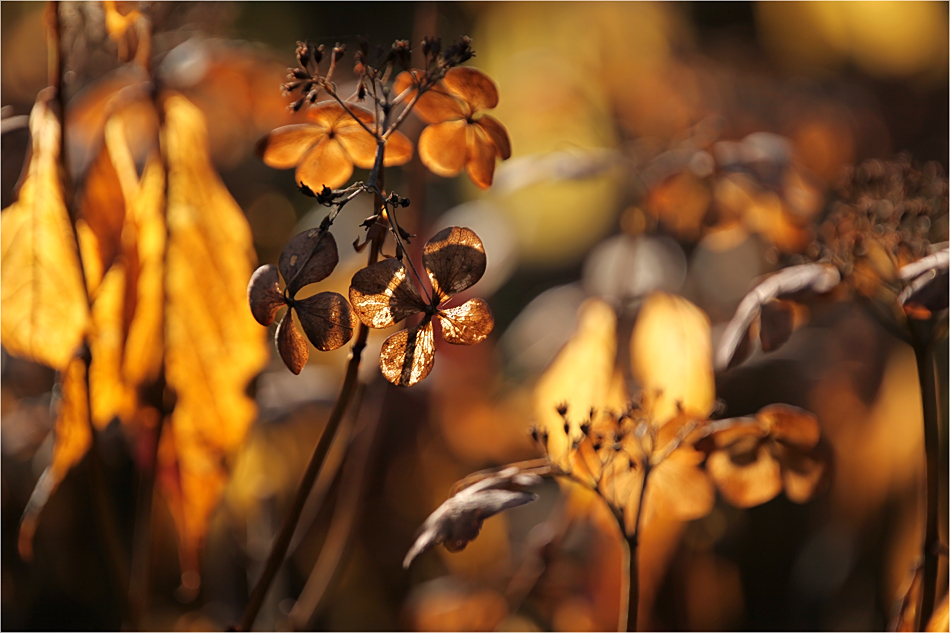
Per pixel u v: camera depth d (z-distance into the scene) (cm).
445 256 73
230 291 83
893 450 113
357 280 73
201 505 83
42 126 81
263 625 98
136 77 88
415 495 116
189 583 83
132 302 82
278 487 99
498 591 106
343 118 77
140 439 83
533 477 80
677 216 92
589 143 133
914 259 82
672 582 116
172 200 83
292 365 73
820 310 108
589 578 101
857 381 130
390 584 115
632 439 82
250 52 90
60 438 81
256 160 129
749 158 91
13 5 115
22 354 81
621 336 96
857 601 119
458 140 78
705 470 82
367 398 90
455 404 117
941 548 80
